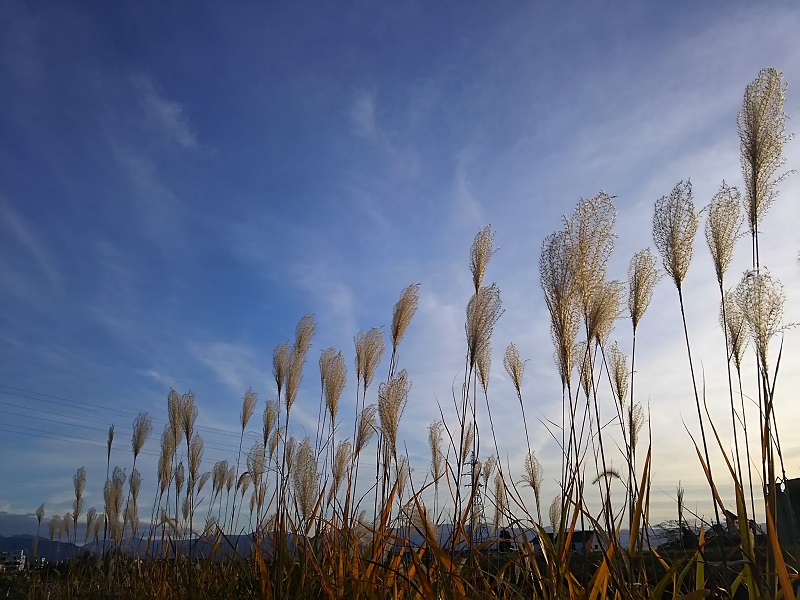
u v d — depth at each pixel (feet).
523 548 9.94
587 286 10.27
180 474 28.84
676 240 11.07
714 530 8.63
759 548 7.82
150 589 18.81
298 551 13.66
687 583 9.70
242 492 24.64
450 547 10.94
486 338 14.03
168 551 19.69
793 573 7.82
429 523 11.10
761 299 8.84
